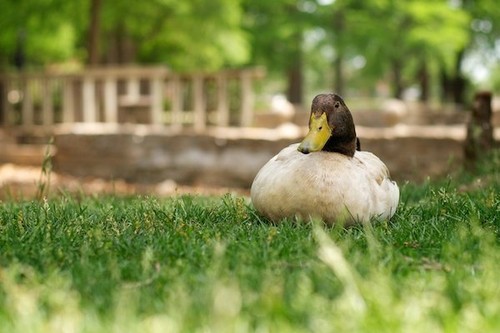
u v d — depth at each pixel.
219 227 6.48
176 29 32.22
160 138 18.41
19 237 6.05
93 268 4.85
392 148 17.25
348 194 6.18
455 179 11.62
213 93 24.20
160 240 5.79
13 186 16.62
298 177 6.21
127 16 30.52
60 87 25.92
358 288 4.13
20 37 32.66
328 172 6.20
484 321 3.68
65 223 6.69
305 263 5.00
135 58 34.09
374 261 4.89
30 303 3.87
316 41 44.94
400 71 51.19
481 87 66.19
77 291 4.30
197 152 18.20
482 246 5.37
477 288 4.25
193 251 5.30
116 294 4.18
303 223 6.27
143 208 7.44
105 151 18.73
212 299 3.90
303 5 41.97
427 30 40.69
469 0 45.56
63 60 38.12
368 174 6.43
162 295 4.22
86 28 31.36
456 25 41.56
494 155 11.60
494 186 9.45
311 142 6.11
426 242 5.75
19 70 33.84
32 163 20.11
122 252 5.50
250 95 19.94
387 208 6.56
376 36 41.53
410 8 40.03
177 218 6.71
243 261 4.96
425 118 31.20
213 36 32.50
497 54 49.16
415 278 4.58
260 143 17.78
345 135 6.45
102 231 6.20
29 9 27.80
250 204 8.11
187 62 33.66
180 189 17.33
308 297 4.04
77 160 18.91
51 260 5.11
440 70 52.00
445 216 6.95
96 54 26.78
